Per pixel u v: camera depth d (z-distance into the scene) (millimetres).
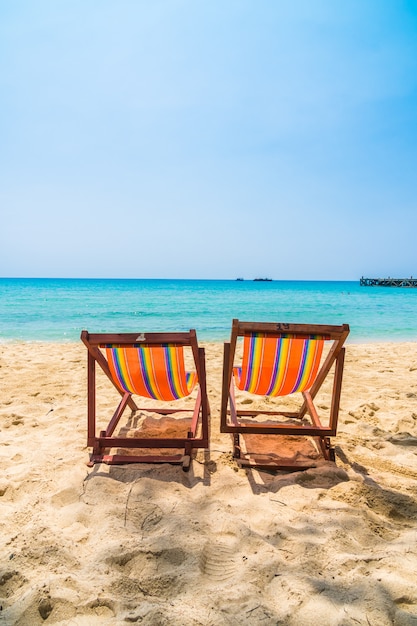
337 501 2369
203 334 10594
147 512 2223
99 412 3898
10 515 2195
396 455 3031
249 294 35719
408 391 4738
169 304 21609
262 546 1938
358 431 3494
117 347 2740
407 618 1528
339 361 2865
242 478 2652
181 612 1548
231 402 3363
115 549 1896
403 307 20078
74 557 1867
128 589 1682
